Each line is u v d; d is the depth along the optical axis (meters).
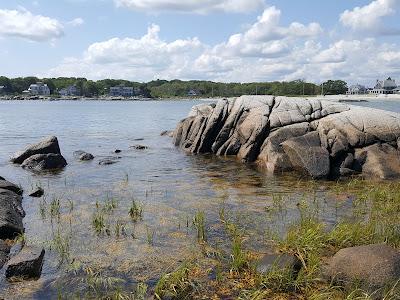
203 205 15.55
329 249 10.90
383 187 18.05
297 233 11.75
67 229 12.91
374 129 22.45
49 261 10.62
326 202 15.97
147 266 10.39
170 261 10.65
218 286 9.27
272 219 13.83
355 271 8.82
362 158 21.41
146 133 44.31
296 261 9.80
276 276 9.26
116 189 18.17
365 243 11.03
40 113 88.19
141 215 14.27
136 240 12.02
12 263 9.84
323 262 9.87
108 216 14.16
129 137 40.09
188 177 20.80
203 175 21.25
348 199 16.41
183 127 31.94
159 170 22.69
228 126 27.31
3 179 18.02
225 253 11.07
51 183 19.41
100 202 15.98
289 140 22.12
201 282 9.46
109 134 43.31
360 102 117.62
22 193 17.34
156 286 9.08
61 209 15.02
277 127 24.44
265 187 18.52
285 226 13.12
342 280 8.90
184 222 13.56
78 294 8.99
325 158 20.69
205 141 28.16
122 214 14.39
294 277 9.37
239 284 9.34
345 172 20.62
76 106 135.62
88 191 17.78
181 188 18.36
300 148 21.16
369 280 8.52
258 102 26.77
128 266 10.38
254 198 16.61
